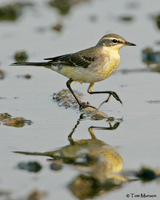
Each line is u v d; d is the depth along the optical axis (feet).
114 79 56.80
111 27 81.76
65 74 47.26
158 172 31.83
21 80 57.16
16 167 32.81
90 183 30.58
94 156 34.86
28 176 31.40
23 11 93.66
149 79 56.18
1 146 36.73
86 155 35.17
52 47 70.28
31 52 68.03
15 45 71.97
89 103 47.65
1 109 46.44
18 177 31.22
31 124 42.29
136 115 44.19
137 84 54.49
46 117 44.37
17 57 65.31
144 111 45.29
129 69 60.49
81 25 83.87
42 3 99.35
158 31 78.89
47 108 47.19
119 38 45.68
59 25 81.61
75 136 39.29
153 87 53.06
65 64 46.57
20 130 40.63
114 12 93.40
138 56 66.33
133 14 91.15
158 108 46.01
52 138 38.75
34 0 100.58
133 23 84.53
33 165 32.76
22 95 51.42
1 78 57.88
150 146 36.29
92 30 80.02
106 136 39.09
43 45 71.56
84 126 41.93
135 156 34.47
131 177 31.63
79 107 47.37
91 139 38.50
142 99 49.11
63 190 29.45
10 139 38.32
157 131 39.58
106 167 33.01
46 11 94.38
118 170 32.45
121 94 51.01
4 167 32.78
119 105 47.55
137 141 37.50
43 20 87.66
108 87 53.83
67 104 48.34
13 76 58.75
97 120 43.60
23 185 30.01
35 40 74.64
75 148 36.58
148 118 43.16
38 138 38.68
